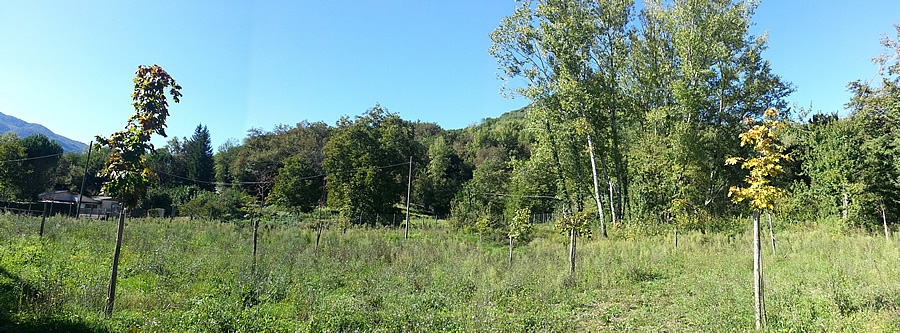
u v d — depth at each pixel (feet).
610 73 101.09
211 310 24.04
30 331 19.97
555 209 152.66
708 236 77.36
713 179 104.88
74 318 22.03
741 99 105.19
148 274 36.70
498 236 93.25
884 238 64.49
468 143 335.26
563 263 51.57
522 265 49.83
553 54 99.30
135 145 24.41
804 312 25.58
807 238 69.31
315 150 229.25
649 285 38.17
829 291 28.53
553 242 86.84
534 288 36.96
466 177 276.41
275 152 230.27
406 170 165.78
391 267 47.37
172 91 26.25
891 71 81.20
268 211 162.71
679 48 98.73
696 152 96.94
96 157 207.21
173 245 54.44
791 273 39.37
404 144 167.94
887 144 88.12
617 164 107.45
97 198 178.60
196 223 89.61
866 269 37.19
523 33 99.09
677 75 102.47
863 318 23.11
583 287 38.14
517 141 322.96
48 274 30.81
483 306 29.71
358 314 26.68
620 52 99.71
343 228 105.09
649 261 51.39
